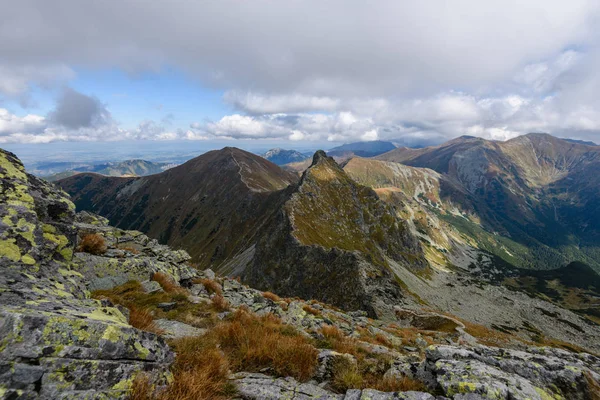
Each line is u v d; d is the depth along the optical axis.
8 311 5.52
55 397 4.96
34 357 5.19
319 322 19.52
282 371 9.23
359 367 10.06
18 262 7.81
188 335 11.18
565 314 176.88
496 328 128.62
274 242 127.38
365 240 170.12
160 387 6.46
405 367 9.77
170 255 25.67
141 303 13.73
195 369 7.58
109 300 9.97
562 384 8.82
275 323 15.36
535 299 199.38
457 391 7.54
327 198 184.62
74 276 9.48
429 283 178.50
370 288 79.81
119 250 18.39
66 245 10.48
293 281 101.75
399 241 197.62
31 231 8.90
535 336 125.44
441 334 45.56
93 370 5.63
